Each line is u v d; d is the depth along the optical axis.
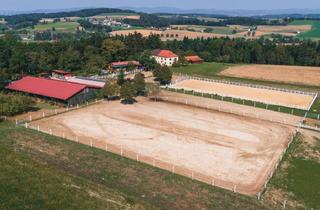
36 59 108.19
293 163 50.00
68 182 36.38
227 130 63.03
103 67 120.69
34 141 52.78
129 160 47.62
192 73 123.00
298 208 38.59
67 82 82.19
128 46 142.38
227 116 71.62
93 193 34.91
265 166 48.88
